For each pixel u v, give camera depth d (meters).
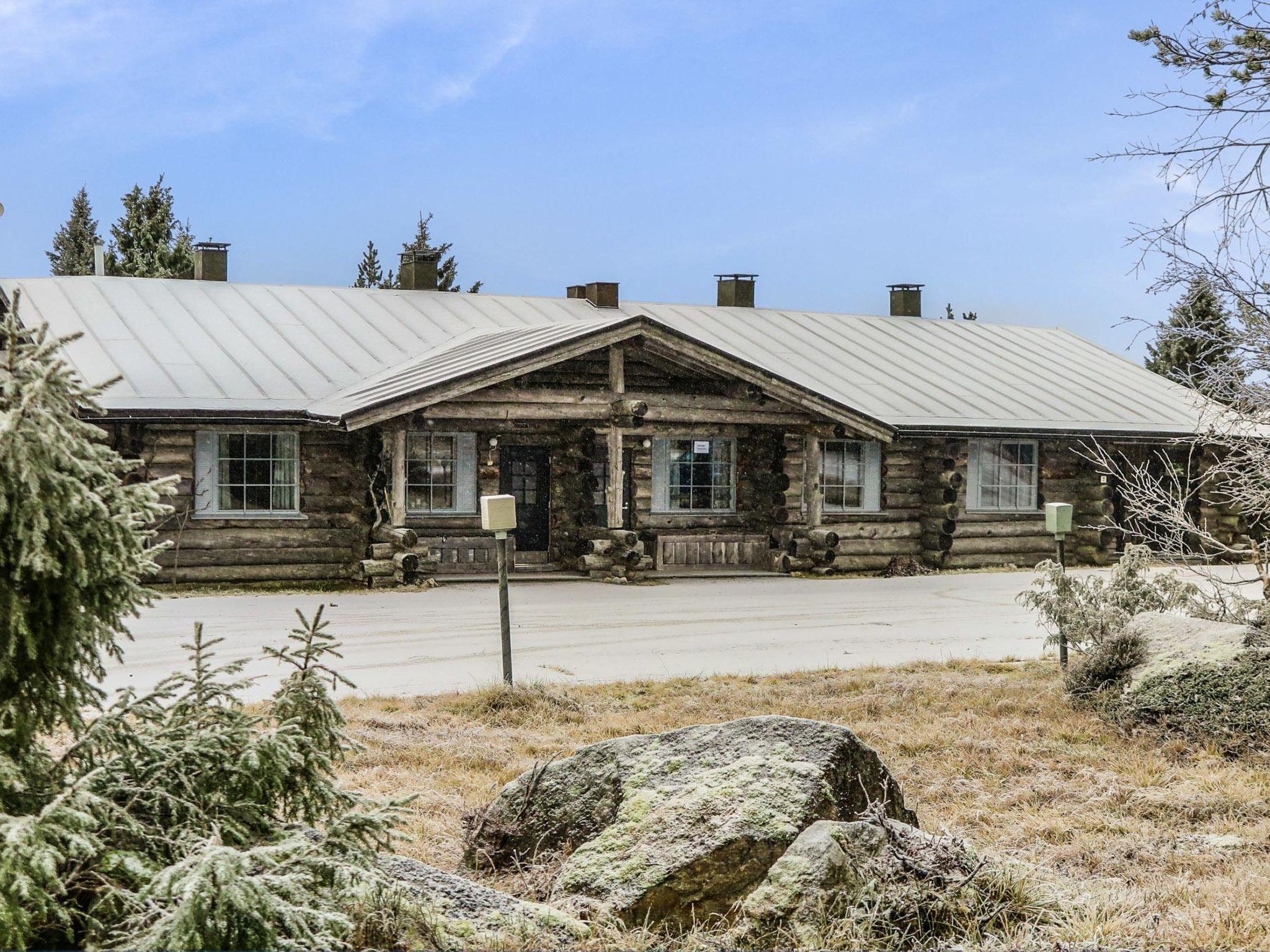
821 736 5.90
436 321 24.47
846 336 28.12
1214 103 9.59
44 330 3.67
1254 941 5.10
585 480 20.69
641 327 19.44
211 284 24.14
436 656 12.44
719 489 22.23
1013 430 23.30
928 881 5.16
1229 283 10.10
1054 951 4.85
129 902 3.44
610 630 14.48
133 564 3.85
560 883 5.43
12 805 3.68
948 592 19.42
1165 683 9.07
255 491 18.77
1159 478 25.53
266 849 3.57
